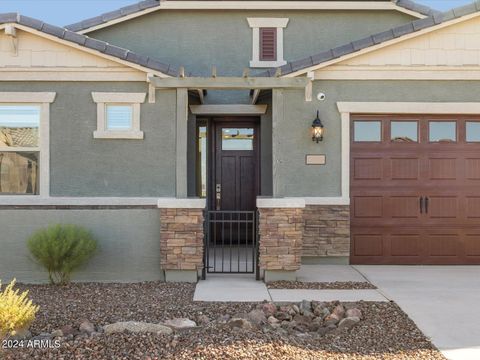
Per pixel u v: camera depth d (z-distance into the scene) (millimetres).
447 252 9531
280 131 8281
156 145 8656
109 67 8586
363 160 9531
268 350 4949
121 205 8602
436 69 9227
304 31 11133
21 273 8047
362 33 11156
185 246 7941
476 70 9203
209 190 11570
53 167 8641
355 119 9508
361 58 9250
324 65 9102
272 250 7918
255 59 11070
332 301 6812
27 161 8703
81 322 5809
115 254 8102
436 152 9539
